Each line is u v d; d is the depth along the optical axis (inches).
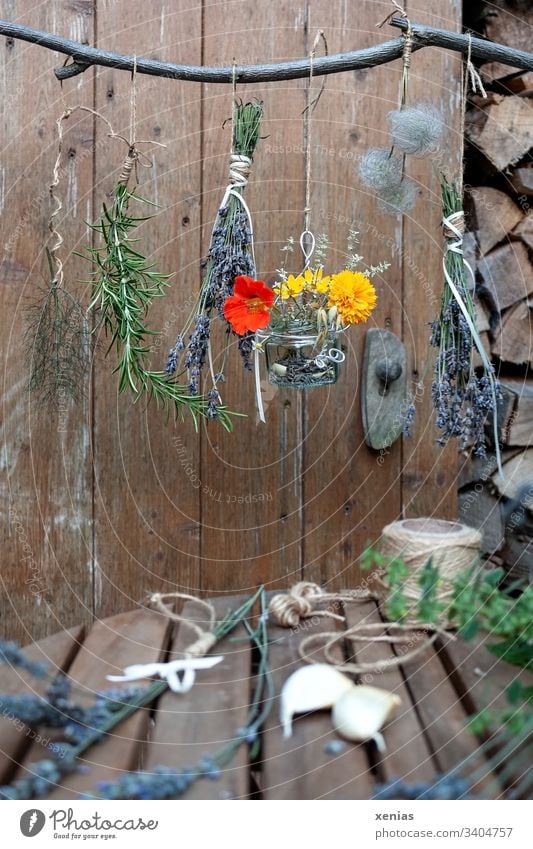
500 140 48.1
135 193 43.7
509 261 48.9
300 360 38.6
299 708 29.6
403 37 38.8
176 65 39.2
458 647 32.9
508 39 48.0
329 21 43.7
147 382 44.4
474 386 38.4
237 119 38.3
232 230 37.9
